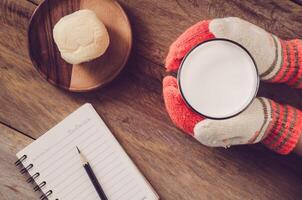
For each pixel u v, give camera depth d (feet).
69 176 1.79
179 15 1.77
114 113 1.80
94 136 1.78
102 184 1.76
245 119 1.61
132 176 1.76
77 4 1.77
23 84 1.81
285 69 1.66
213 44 1.45
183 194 1.77
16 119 1.82
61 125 1.78
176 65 1.65
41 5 1.76
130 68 1.79
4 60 1.82
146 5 1.78
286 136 1.66
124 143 1.79
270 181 1.75
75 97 1.80
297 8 1.73
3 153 1.82
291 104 1.77
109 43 1.73
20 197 1.81
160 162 1.78
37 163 1.79
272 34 1.71
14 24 1.82
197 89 1.46
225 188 1.76
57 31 1.69
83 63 1.74
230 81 1.46
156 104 1.78
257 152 1.76
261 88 1.78
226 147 1.72
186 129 1.66
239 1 1.75
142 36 1.78
